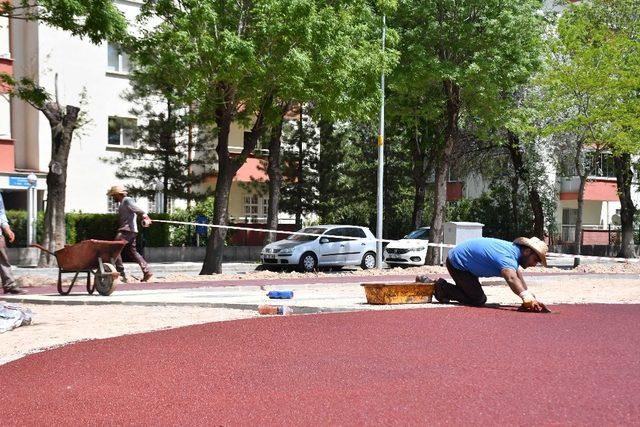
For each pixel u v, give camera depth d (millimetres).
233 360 7559
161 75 24219
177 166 34938
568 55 32281
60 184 27016
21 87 26797
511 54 28875
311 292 16453
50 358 7922
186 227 36594
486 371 6836
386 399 5766
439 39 28516
